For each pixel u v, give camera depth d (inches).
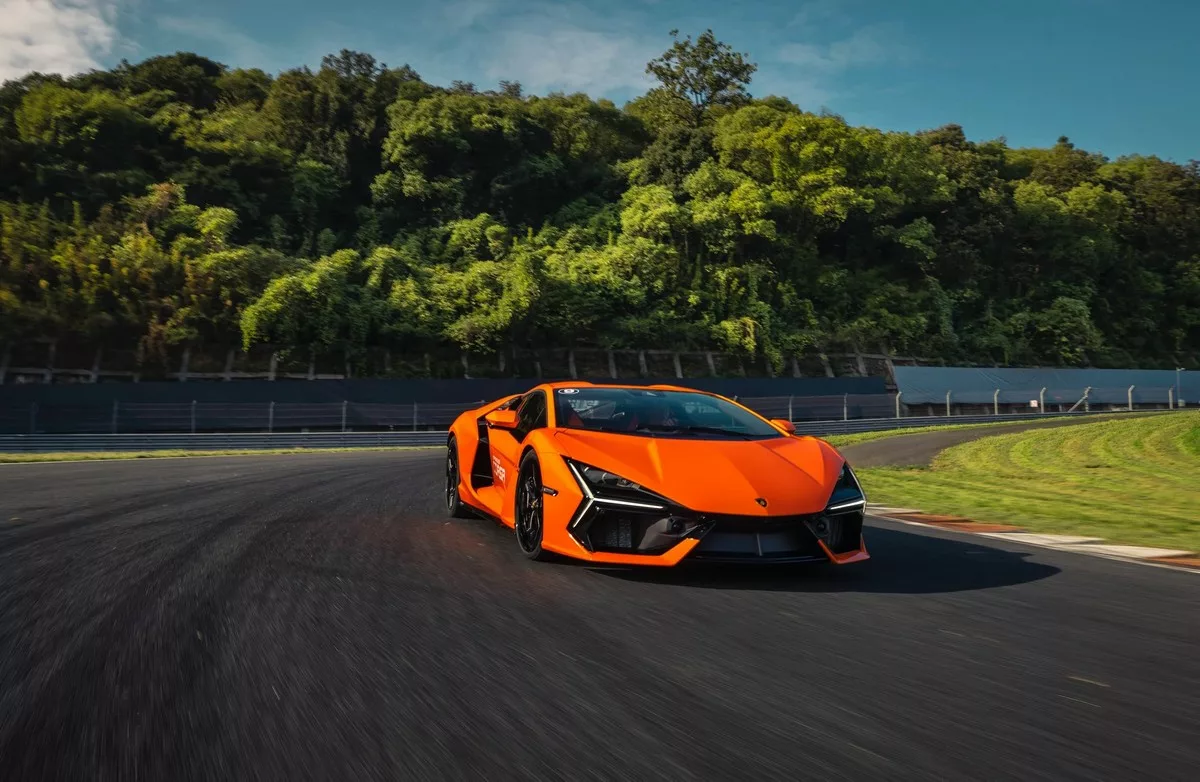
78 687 76.9
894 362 1675.7
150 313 1148.5
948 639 101.0
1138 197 2383.1
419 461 468.8
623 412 167.2
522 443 160.9
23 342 1061.1
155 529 178.9
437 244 1561.3
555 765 60.3
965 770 60.8
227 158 1533.0
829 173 1747.0
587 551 133.6
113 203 1342.3
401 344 1290.6
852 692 79.3
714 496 129.9
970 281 1966.0
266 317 1162.0
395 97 1793.8
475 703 73.9
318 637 95.5
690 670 85.4
